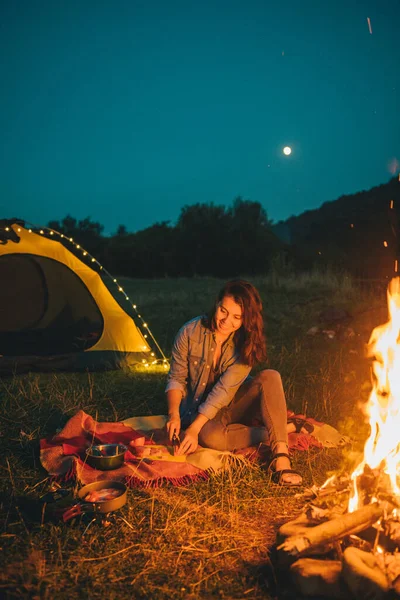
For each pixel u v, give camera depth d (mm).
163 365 5914
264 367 5625
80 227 28609
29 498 2783
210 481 3035
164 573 2176
